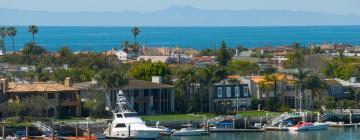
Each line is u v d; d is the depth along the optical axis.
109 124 194.38
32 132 188.50
